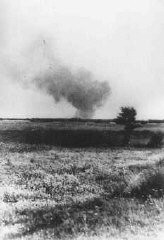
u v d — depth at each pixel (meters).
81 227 8.61
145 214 9.03
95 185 16.56
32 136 32.91
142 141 32.53
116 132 34.06
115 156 26.73
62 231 8.51
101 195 13.86
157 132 32.94
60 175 19.53
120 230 8.03
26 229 9.37
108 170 20.22
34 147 30.22
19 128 34.03
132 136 33.66
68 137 32.62
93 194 14.65
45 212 11.28
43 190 15.89
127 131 33.97
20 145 30.33
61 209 11.41
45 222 9.83
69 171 21.06
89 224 8.79
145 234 7.66
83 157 26.27
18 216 11.15
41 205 12.73
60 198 14.13
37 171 20.70
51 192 15.41
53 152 28.44
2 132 33.44
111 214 9.48
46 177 18.91
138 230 7.89
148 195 11.44
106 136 32.94
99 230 8.18
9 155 26.58
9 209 12.20
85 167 22.00
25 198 14.37
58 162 24.00
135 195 11.98
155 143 32.03
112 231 8.01
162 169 13.69
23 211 11.80
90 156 26.78
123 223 8.47
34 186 16.48
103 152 28.73
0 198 14.27
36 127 34.16
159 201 10.18
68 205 12.20
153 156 25.06
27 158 25.53
